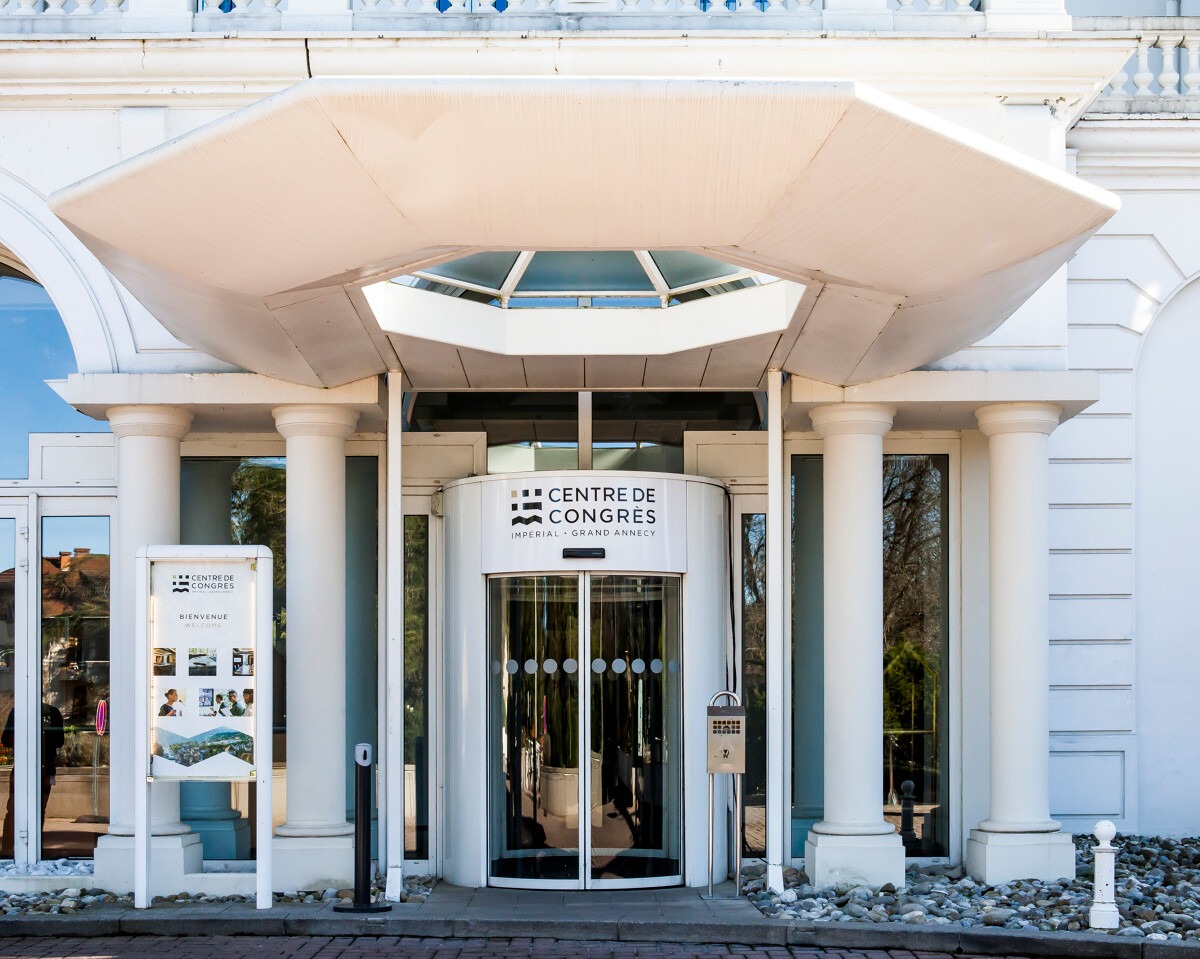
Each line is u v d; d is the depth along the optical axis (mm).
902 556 10953
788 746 10562
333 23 10062
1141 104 11391
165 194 6332
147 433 9680
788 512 10797
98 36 9648
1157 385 11625
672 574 9977
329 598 9719
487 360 9414
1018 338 9898
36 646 10492
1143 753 11336
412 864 10398
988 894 9266
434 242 6664
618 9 10141
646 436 11062
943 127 5770
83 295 9914
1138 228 11477
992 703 9859
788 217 6352
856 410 9742
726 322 8859
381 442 10758
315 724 9617
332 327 8164
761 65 9734
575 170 5941
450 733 10141
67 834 10398
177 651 8734
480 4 10391
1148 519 11523
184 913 8594
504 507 9922
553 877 9758
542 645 9953
